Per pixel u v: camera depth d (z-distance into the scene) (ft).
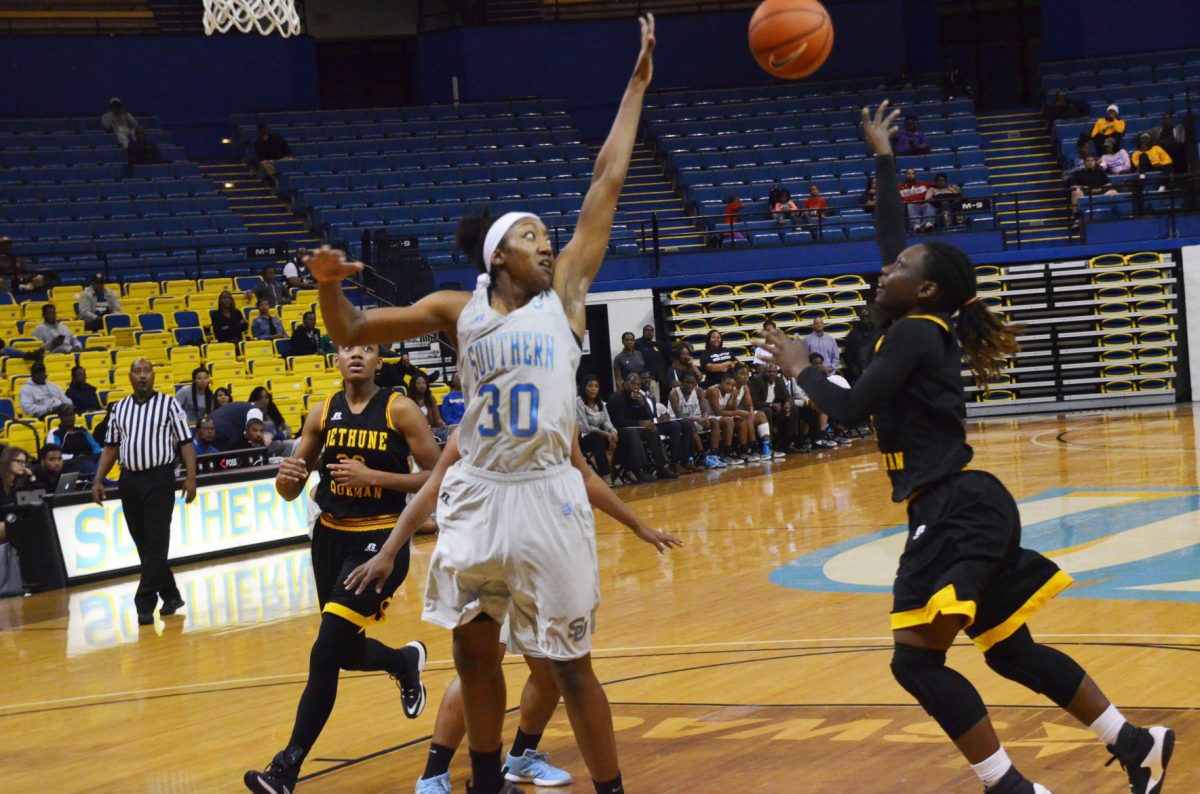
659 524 37.09
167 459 27.89
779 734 14.74
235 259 61.67
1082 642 18.48
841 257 68.03
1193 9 85.71
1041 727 14.24
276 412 43.16
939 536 10.98
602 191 12.10
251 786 13.17
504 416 11.23
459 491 11.51
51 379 46.91
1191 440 48.42
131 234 63.41
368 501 14.79
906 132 76.74
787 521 35.42
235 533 37.47
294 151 74.64
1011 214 73.46
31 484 34.65
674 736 15.01
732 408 53.98
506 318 11.29
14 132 71.26
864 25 86.74
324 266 10.58
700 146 77.87
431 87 86.48
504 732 15.65
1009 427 60.18
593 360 64.23
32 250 60.18
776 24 17.46
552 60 84.99
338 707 18.07
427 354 58.49
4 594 33.32
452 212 69.92
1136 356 68.08
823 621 21.58
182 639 24.84
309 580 31.65
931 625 10.96
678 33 85.97
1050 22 87.76
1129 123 76.43
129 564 35.60
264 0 34.58
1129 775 11.30
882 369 11.21
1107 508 32.76
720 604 24.02
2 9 80.28
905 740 14.11
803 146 77.05
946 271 11.64
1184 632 18.65
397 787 13.99
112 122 71.82
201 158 78.84
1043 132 79.71
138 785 14.79
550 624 11.25
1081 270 68.08
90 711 19.03
